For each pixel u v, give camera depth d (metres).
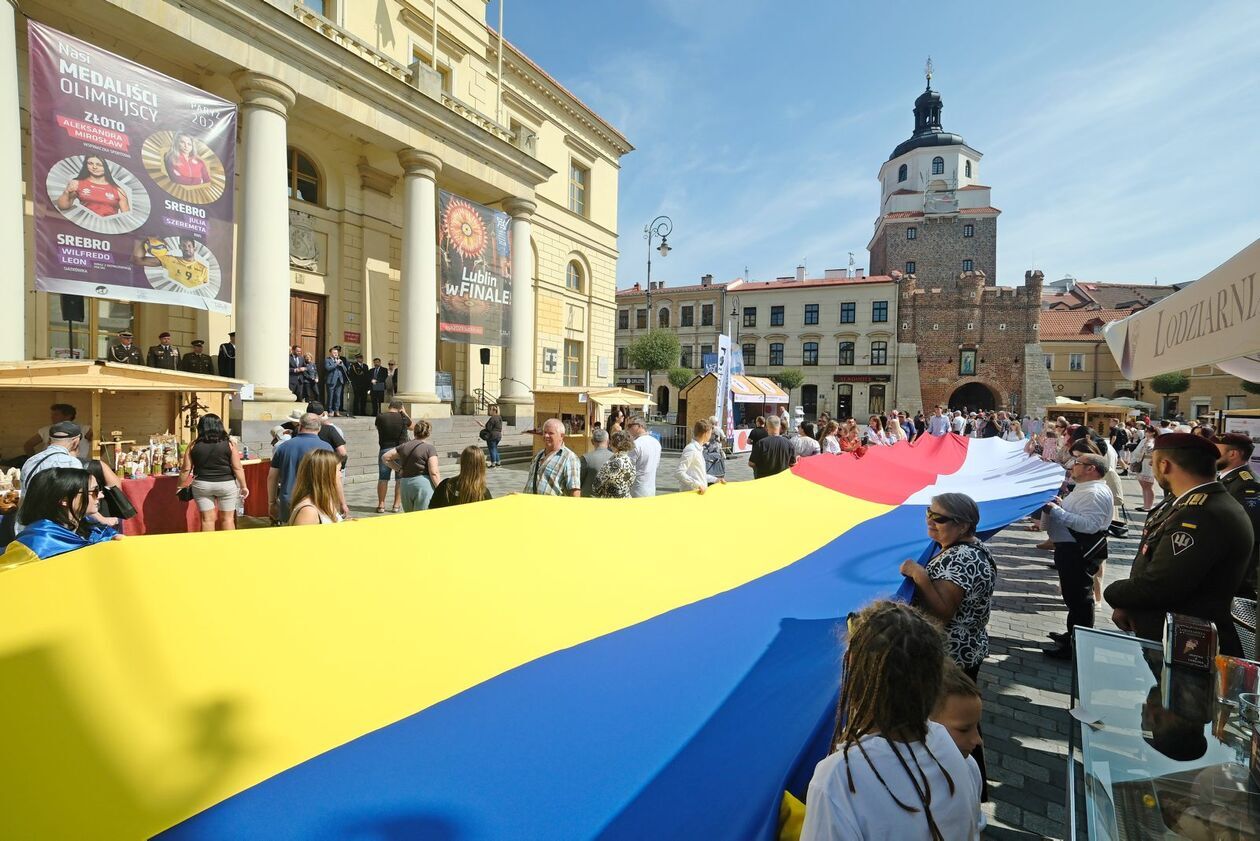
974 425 27.11
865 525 4.18
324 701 1.54
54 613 1.42
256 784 1.29
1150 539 2.87
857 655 1.27
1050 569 6.89
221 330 12.24
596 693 1.77
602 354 24.31
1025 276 40.25
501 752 1.47
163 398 8.10
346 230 14.85
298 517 2.97
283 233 10.72
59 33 7.69
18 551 1.59
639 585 2.59
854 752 1.19
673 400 48.91
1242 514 2.54
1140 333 3.10
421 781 1.36
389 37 15.46
